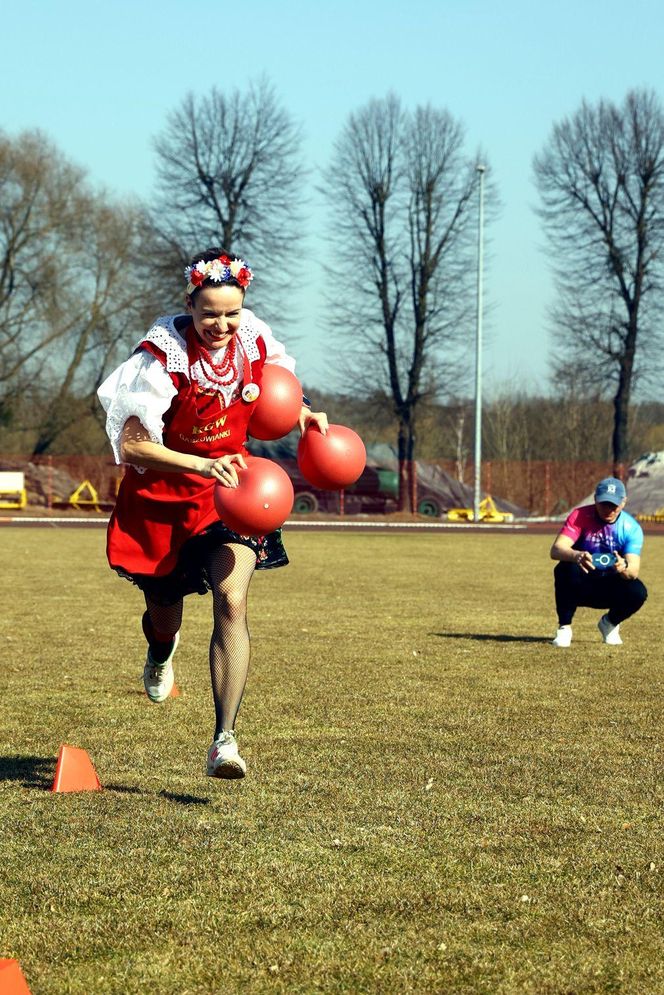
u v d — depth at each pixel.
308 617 12.75
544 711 7.38
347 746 6.27
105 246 56.19
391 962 3.38
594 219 49.28
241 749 6.19
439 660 9.65
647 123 48.81
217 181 46.97
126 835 4.56
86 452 57.47
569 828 4.75
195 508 5.07
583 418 73.81
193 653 9.91
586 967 3.35
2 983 3.01
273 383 5.20
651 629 12.20
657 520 47.84
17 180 51.78
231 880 4.06
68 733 6.56
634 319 49.72
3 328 52.34
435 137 49.38
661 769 5.79
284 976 3.28
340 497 49.19
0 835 4.55
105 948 3.46
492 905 3.85
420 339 49.97
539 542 31.02
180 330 4.95
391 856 4.36
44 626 11.59
